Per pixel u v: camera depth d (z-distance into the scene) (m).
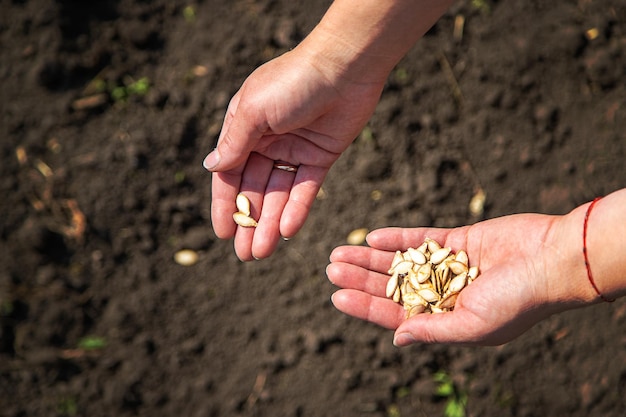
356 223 0.90
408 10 0.71
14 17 0.93
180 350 0.89
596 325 0.87
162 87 0.93
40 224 0.90
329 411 0.88
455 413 0.87
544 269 0.70
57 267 0.90
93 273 0.90
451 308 0.76
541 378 0.87
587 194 0.90
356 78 0.74
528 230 0.73
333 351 0.88
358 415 0.87
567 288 0.70
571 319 0.87
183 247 0.91
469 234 0.77
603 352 0.87
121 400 0.88
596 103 0.91
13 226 0.90
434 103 0.92
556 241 0.71
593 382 0.86
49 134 0.92
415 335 0.72
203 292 0.90
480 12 0.93
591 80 0.92
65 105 0.92
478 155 0.91
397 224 0.90
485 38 0.93
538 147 0.91
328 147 0.78
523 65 0.92
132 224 0.91
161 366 0.89
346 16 0.71
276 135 0.77
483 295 0.71
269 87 0.73
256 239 0.77
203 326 0.90
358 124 0.77
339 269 0.78
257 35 0.93
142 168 0.91
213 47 0.94
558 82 0.92
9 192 0.91
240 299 0.90
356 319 0.88
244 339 0.89
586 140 0.91
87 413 0.88
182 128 0.92
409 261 0.77
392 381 0.87
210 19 0.94
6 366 0.88
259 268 0.90
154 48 0.94
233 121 0.74
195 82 0.93
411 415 0.87
